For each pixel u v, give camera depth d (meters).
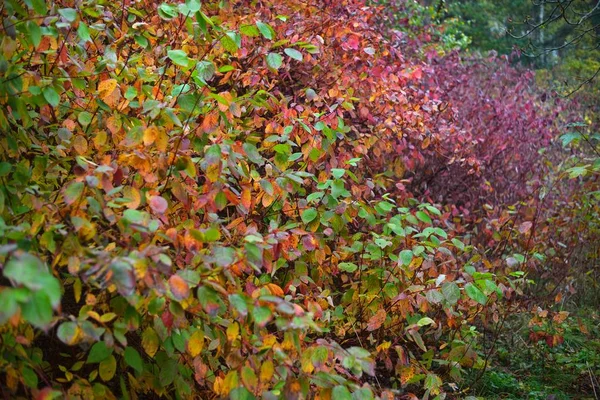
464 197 6.54
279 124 4.14
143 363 2.94
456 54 8.28
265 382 2.77
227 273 2.57
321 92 4.84
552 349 5.63
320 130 4.29
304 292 3.80
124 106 3.18
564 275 6.20
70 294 3.18
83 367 3.21
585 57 15.07
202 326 2.91
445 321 4.82
